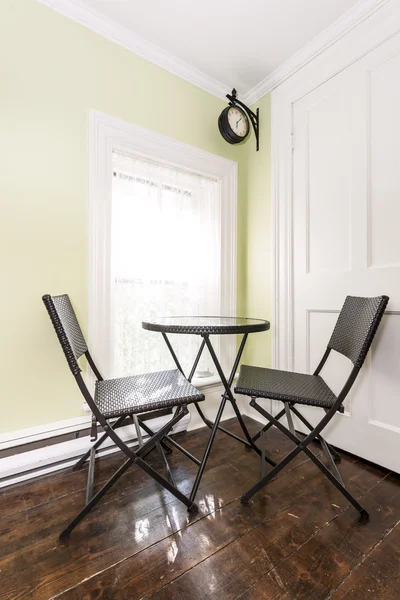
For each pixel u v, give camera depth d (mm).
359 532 1008
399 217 1336
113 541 964
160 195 1778
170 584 823
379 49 1394
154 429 1610
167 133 1768
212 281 2025
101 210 1523
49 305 964
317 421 1665
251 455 1521
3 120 1285
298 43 1645
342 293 1550
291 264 1817
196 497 1185
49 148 1389
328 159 1624
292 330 1812
